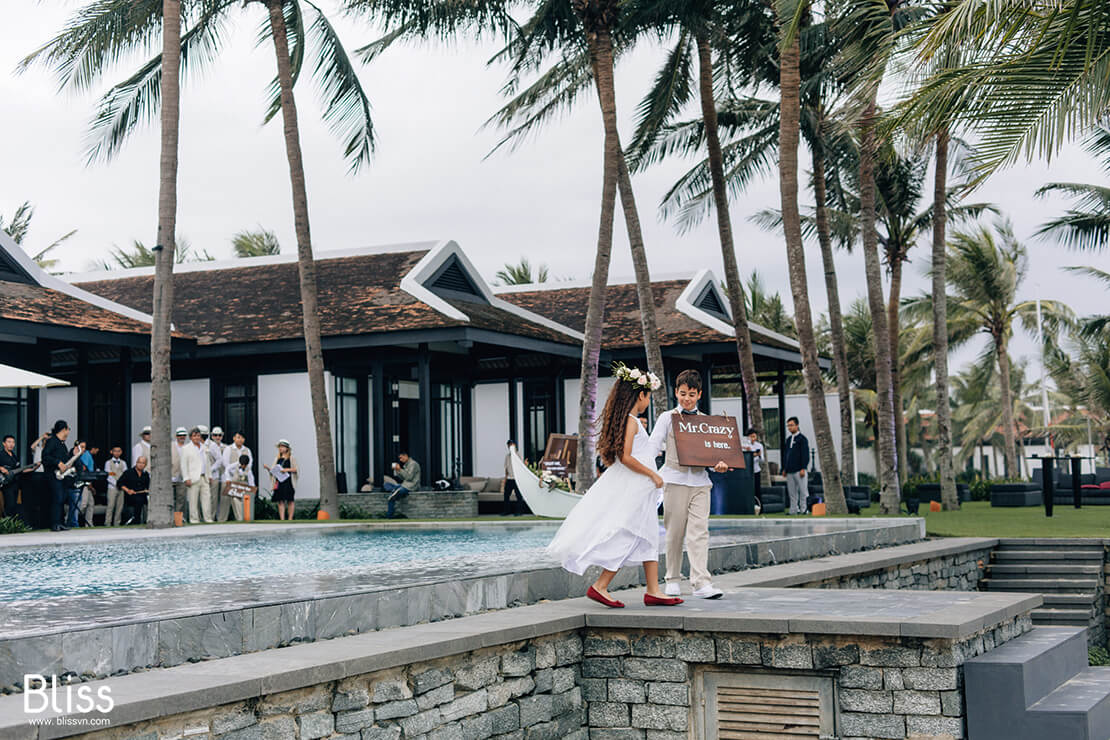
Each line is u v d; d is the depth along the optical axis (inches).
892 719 228.1
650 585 269.6
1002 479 1421.0
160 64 764.0
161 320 640.4
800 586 346.6
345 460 932.6
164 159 650.2
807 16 690.8
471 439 1095.6
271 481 916.0
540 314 1206.3
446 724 213.5
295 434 911.0
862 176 822.5
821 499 907.4
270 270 1045.2
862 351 1665.8
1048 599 527.2
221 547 496.1
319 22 791.7
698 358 1151.6
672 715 249.3
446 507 836.0
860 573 398.3
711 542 407.2
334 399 920.3
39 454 810.2
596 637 258.2
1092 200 989.2
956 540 554.6
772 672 243.0
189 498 697.0
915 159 424.5
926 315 1572.3
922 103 370.6
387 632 224.5
